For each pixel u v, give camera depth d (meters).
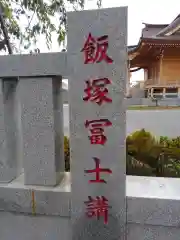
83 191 1.54
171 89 17.08
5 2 3.34
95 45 1.39
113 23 1.34
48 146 1.61
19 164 1.89
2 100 1.64
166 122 6.55
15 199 1.67
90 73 1.42
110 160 1.47
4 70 1.57
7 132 1.70
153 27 17.58
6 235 1.75
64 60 1.46
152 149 2.52
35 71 1.52
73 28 1.40
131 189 1.61
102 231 1.55
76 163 1.52
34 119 1.59
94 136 1.47
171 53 15.81
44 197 1.63
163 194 1.53
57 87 1.65
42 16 3.50
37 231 1.69
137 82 18.03
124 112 1.41
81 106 1.46
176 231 1.50
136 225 1.53
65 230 1.64
